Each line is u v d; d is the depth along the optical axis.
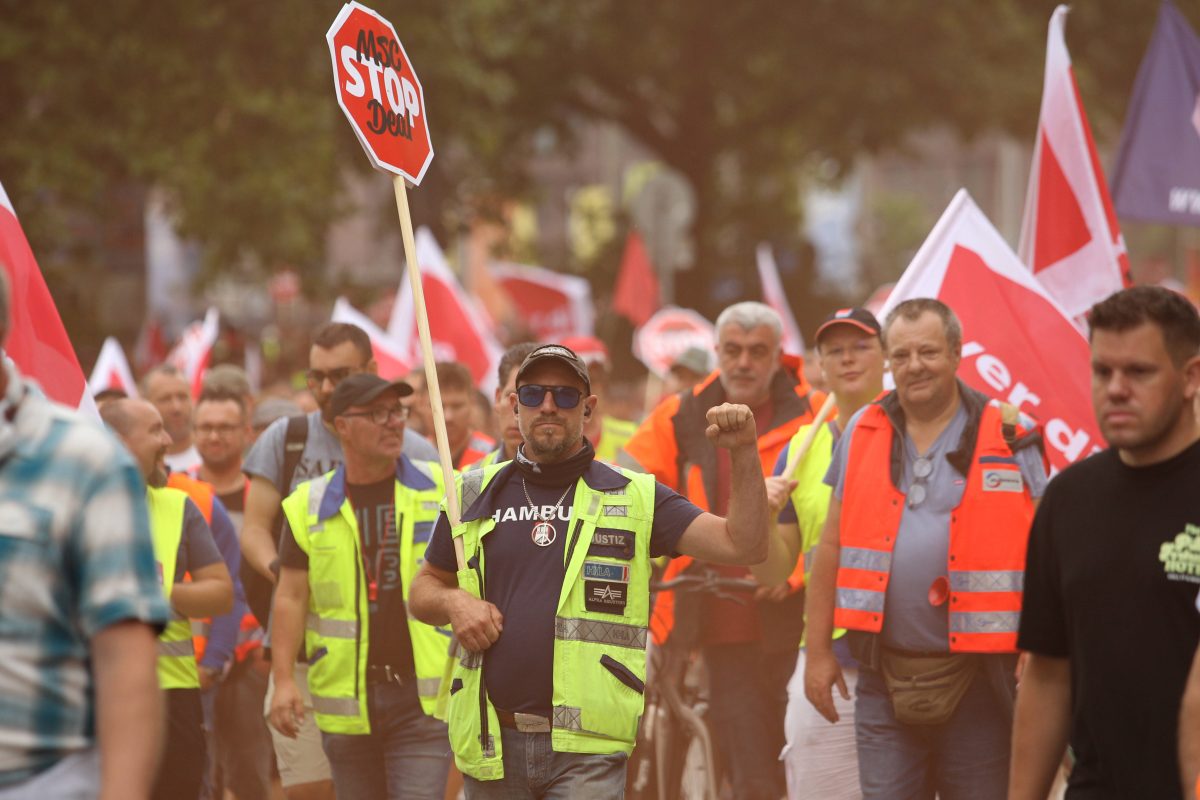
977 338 25.16
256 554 24.92
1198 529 13.97
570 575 17.70
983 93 91.62
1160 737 14.00
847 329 23.80
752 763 25.67
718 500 25.77
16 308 20.50
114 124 62.28
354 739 22.77
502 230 106.25
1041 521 14.95
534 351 18.11
